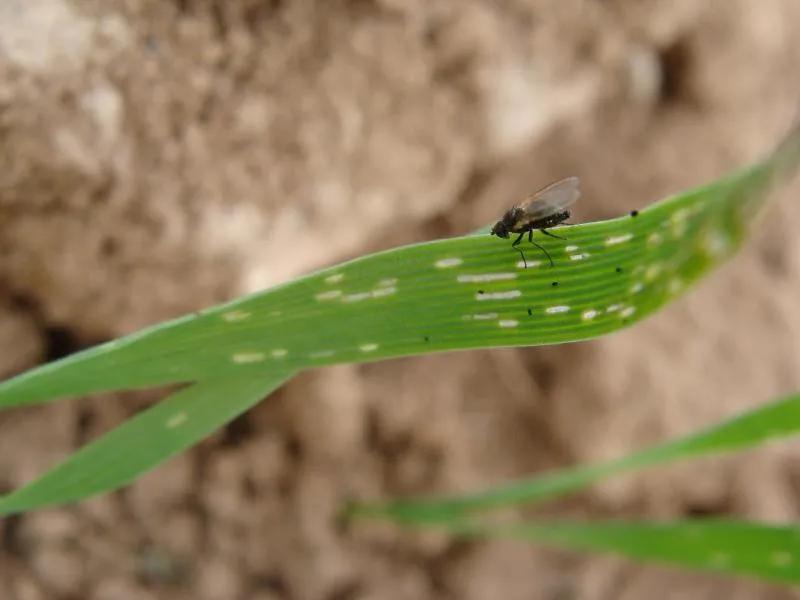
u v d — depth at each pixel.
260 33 0.05
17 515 0.05
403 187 0.05
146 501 0.06
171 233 0.05
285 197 0.05
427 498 0.06
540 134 0.06
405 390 0.06
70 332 0.05
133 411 0.06
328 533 0.06
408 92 0.05
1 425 0.05
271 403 0.06
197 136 0.05
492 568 0.06
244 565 0.06
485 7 0.05
